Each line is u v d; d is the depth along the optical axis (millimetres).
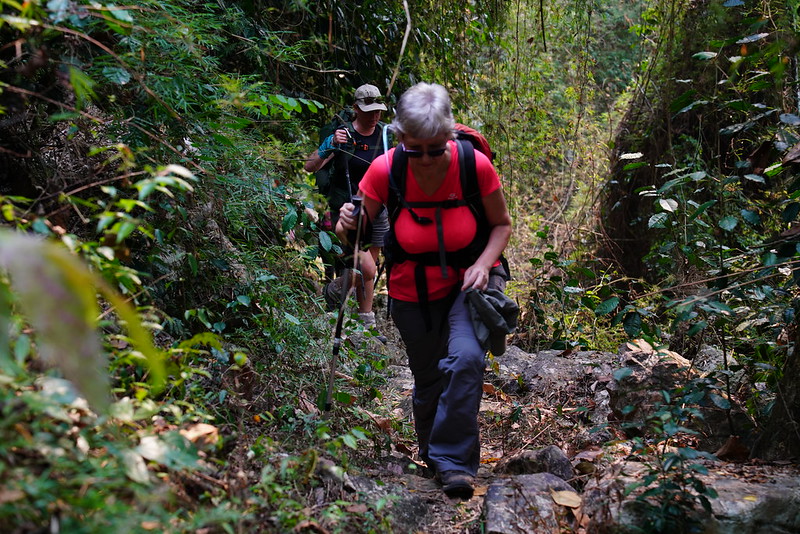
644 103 7809
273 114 3889
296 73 5617
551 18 8359
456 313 3176
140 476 2027
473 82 7934
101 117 3637
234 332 3789
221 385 3285
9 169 3154
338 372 4145
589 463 3414
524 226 9117
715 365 4434
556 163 10102
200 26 3637
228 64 5027
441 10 6625
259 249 4145
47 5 2439
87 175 3355
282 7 5355
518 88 8602
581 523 2816
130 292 2656
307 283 4250
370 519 2672
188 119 3535
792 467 3170
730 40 3631
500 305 3145
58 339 1310
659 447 3514
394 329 6316
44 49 2838
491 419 4598
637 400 3898
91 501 1791
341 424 3627
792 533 2705
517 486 2977
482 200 3107
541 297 5875
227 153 3748
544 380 5078
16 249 1297
